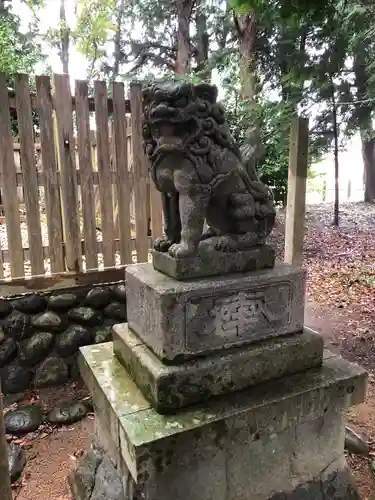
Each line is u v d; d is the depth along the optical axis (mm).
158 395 1466
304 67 5992
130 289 1835
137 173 3396
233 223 1765
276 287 1718
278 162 6629
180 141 1549
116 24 10148
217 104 1625
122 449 1470
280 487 1750
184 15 8656
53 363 3236
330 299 4855
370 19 4836
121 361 1881
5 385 3086
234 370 1594
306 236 7793
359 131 8367
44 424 2729
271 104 6023
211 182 1619
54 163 3070
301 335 1794
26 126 2938
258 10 2793
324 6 2748
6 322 3109
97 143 3193
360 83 7285
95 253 3334
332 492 1832
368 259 6195
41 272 3170
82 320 3346
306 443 1783
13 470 2262
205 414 1474
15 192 2992
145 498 1472
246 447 1626
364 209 10328
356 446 2342
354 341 3773
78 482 1972
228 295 1608
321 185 13664
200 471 1537
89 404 2914
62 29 10039
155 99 1515
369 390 2961
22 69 6195
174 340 1520
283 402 1578
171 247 1693
